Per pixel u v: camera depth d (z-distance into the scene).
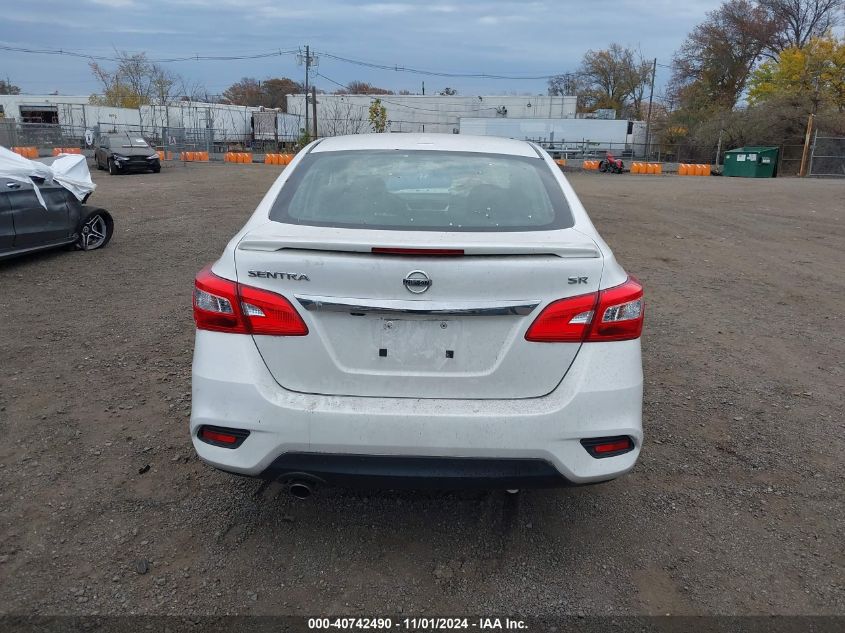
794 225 13.33
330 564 2.85
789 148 43.59
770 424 4.25
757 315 6.71
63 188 8.48
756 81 58.75
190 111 52.38
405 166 3.42
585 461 2.61
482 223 2.95
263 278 2.58
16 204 7.64
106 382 4.61
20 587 2.64
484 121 56.00
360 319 2.57
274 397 2.57
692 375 5.07
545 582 2.77
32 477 3.42
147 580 2.71
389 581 2.75
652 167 40.75
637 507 3.32
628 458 2.68
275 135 55.91
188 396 4.42
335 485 2.65
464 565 2.86
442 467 2.55
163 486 3.39
